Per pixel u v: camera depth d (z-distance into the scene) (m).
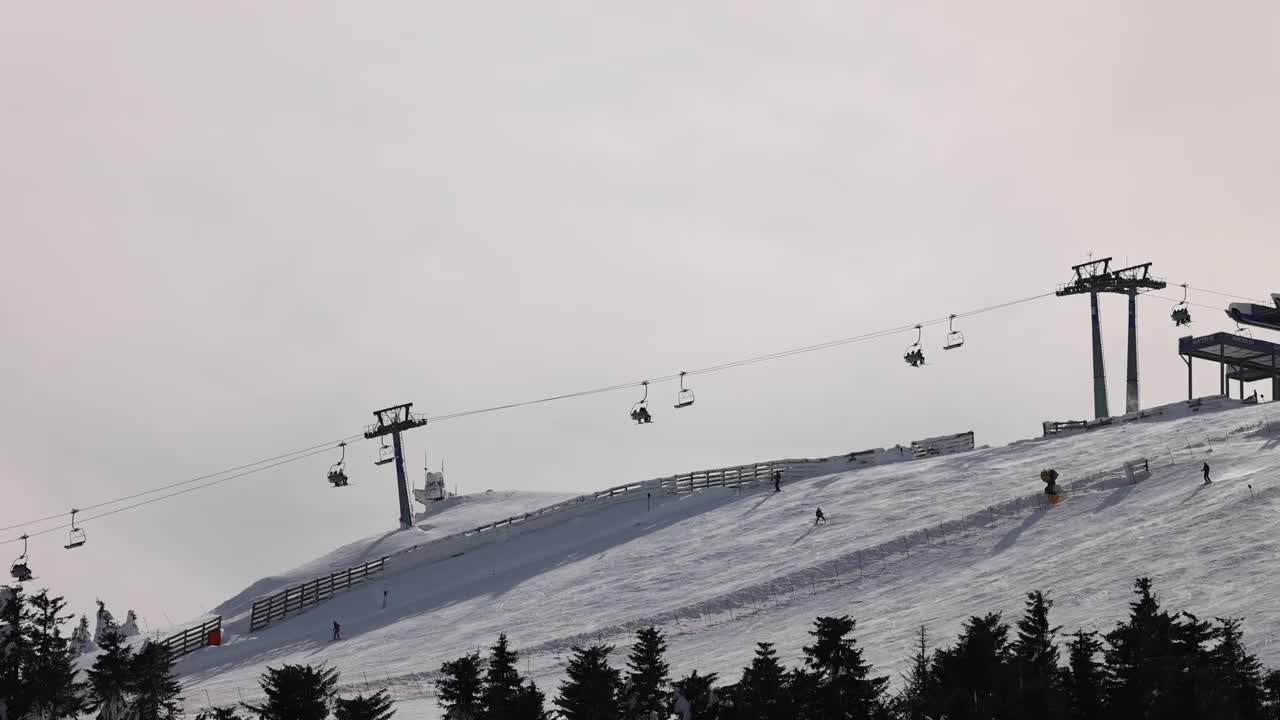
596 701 63.66
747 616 97.25
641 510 142.50
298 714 65.31
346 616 126.12
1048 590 83.62
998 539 100.69
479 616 114.00
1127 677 56.56
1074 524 99.06
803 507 127.75
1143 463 109.31
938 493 120.81
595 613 106.12
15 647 81.00
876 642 81.56
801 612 95.44
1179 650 57.22
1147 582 61.53
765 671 61.00
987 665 57.44
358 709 64.88
